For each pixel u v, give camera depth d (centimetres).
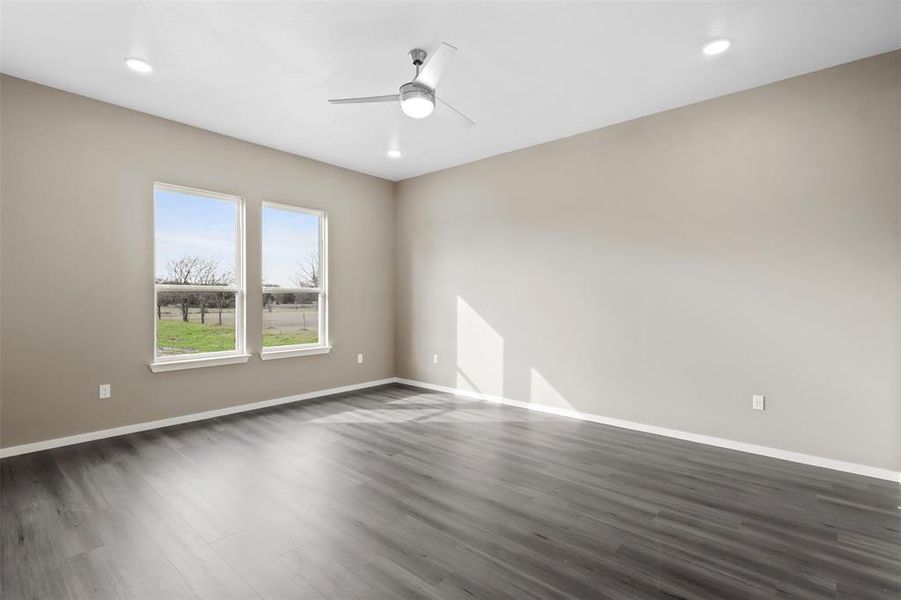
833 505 257
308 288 524
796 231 325
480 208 525
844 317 307
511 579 189
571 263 446
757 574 194
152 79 330
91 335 361
